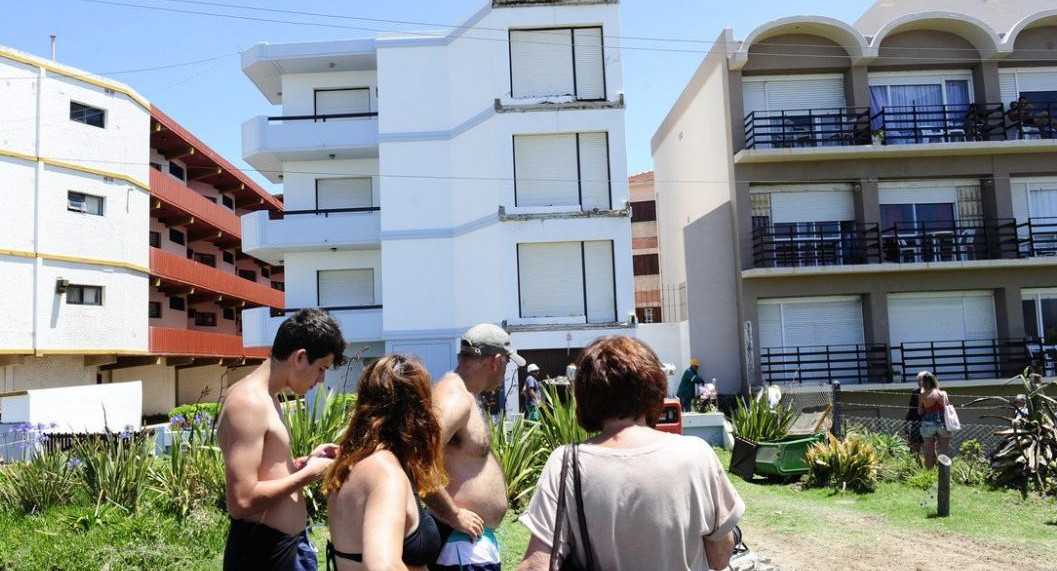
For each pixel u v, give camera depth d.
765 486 12.30
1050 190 22.53
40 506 9.12
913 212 22.22
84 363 27.67
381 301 25.41
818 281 21.45
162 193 30.77
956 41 22.28
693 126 25.06
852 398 21.00
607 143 21.86
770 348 21.73
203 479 8.59
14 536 7.81
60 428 15.99
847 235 21.92
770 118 21.25
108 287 27.47
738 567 6.64
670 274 28.05
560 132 21.69
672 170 27.56
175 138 32.56
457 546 3.53
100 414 17.14
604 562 2.61
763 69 21.95
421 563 3.02
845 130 22.03
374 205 25.70
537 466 9.58
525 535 7.92
